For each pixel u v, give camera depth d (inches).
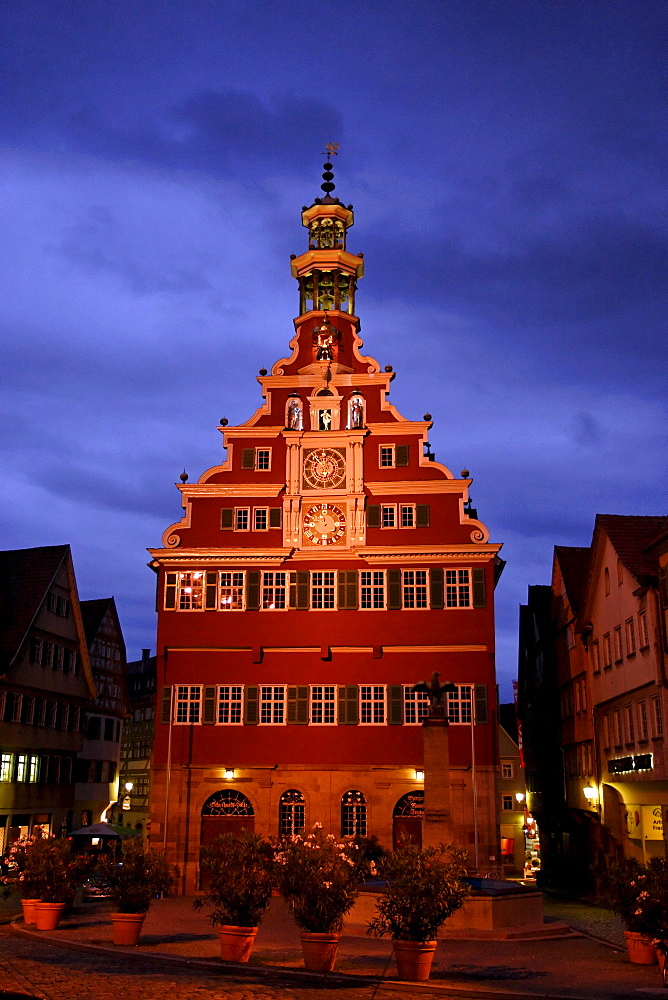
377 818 1712.6
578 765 1993.1
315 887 778.8
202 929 1068.5
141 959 818.8
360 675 1781.5
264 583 1838.1
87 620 2598.4
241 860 826.8
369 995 679.7
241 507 1876.2
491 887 1107.3
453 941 1005.8
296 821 1736.0
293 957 853.8
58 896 1020.5
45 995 632.4
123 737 3831.2
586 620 1873.8
